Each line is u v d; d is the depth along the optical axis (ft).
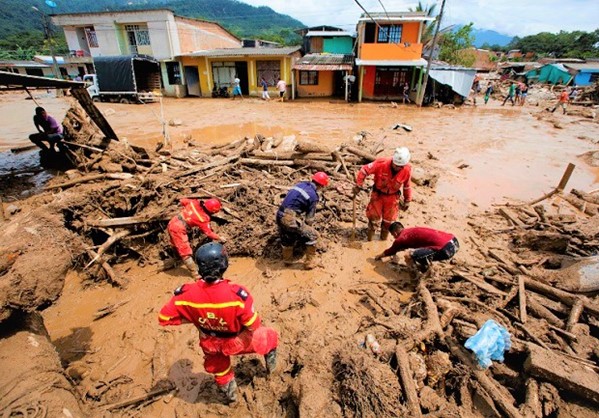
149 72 88.07
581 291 13.01
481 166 32.27
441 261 15.44
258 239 17.58
